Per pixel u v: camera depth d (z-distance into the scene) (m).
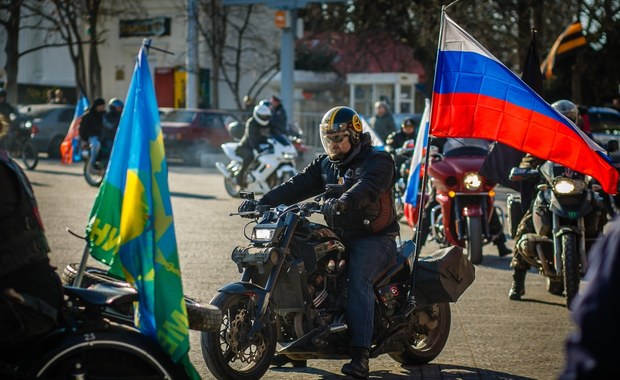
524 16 37.94
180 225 17.72
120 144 5.99
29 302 5.22
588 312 3.35
